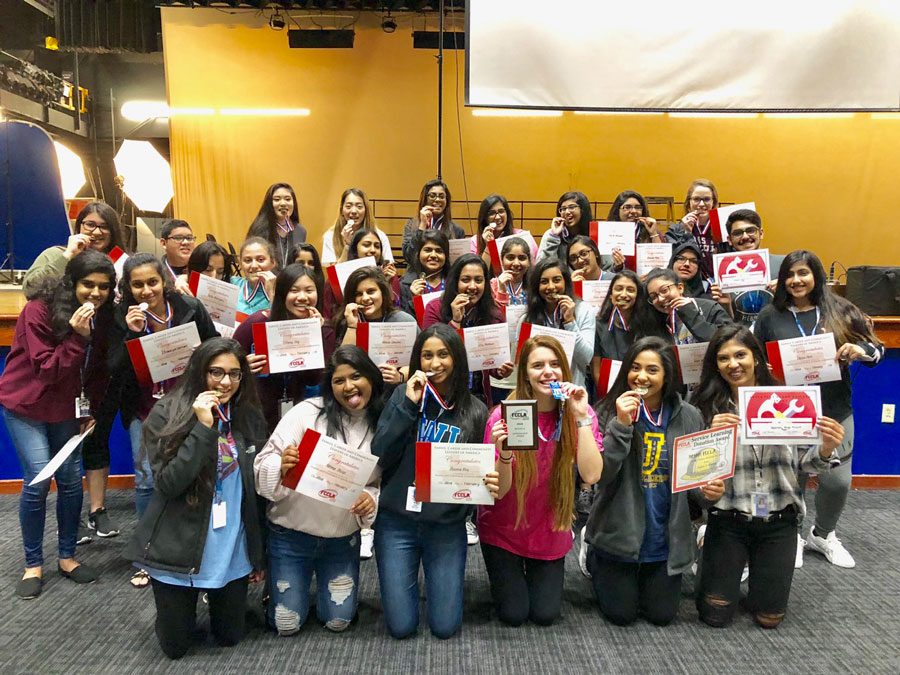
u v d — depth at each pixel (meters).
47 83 8.52
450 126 8.11
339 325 3.08
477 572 3.05
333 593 2.46
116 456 4.13
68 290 2.69
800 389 2.44
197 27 7.93
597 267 3.65
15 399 2.72
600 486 2.57
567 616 2.65
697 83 5.28
